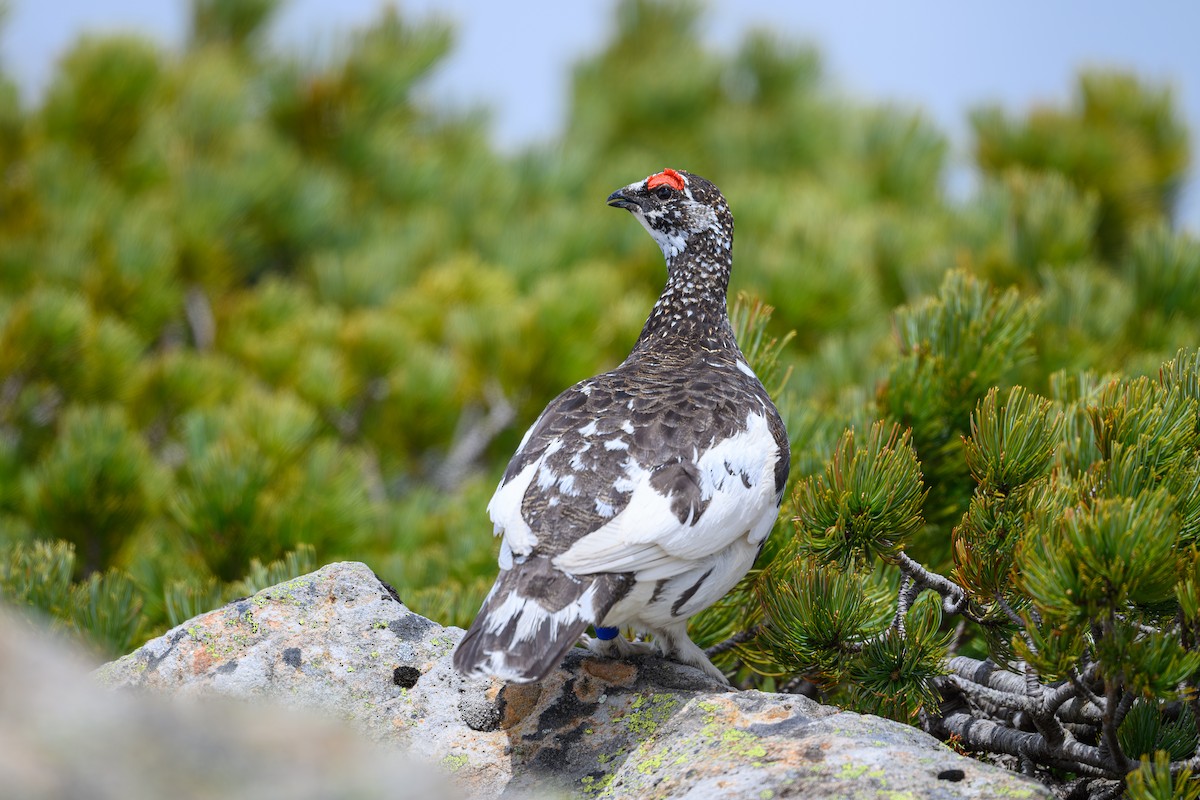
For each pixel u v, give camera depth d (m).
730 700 6.57
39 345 13.78
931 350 8.94
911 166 22.11
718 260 8.94
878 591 7.68
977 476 7.12
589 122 27.28
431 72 21.61
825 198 20.22
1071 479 6.96
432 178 21.06
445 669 7.01
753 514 6.74
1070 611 5.71
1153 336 12.10
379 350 15.37
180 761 3.69
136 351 14.80
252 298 17.36
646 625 7.03
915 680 6.94
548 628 5.99
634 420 6.84
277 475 11.66
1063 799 7.28
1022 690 7.31
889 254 17.38
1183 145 20.42
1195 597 5.77
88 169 17.95
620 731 6.57
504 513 6.51
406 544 12.37
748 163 25.47
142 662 7.01
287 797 3.69
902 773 5.62
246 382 14.95
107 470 11.58
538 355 14.90
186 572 10.53
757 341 9.20
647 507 6.38
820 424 9.04
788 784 5.62
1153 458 6.60
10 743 3.49
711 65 28.30
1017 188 15.65
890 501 6.84
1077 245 14.12
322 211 18.69
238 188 17.72
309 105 20.67
